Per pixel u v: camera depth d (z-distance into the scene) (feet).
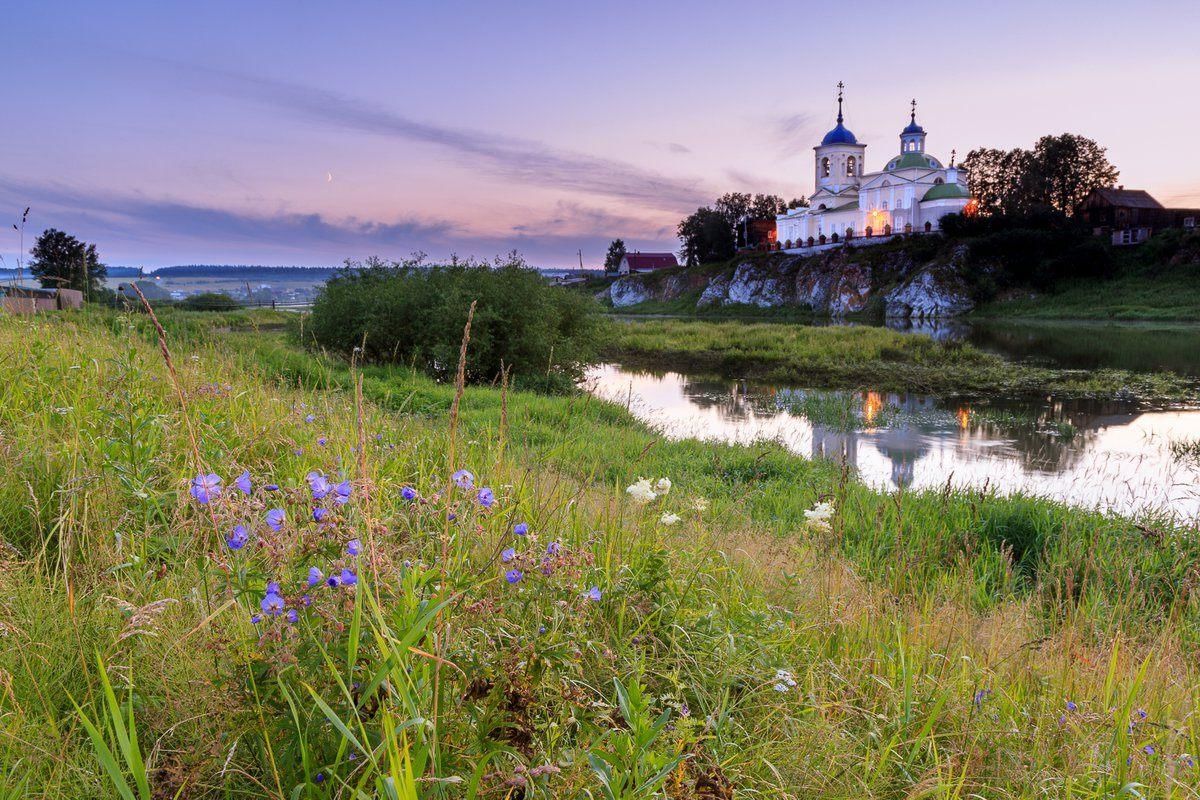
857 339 127.85
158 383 17.61
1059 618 16.97
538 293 63.26
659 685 8.33
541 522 11.35
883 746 8.35
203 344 31.83
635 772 5.59
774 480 33.99
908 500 29.14
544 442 28.53
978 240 266.77
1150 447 49.98
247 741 5.80
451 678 5.92
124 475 10.01
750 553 15.02
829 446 50.34
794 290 321.11
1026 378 85.51
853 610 12.65
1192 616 19.17
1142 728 9.83
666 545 11.98
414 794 4.33
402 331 61.52
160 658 6.81
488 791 5.12
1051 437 53.83
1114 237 281.74
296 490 7.18
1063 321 208.95
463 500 8.39
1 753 5.73
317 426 16.08
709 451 37.01
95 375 17.10
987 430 56.54
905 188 315.99
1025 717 9.77
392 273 67.41
